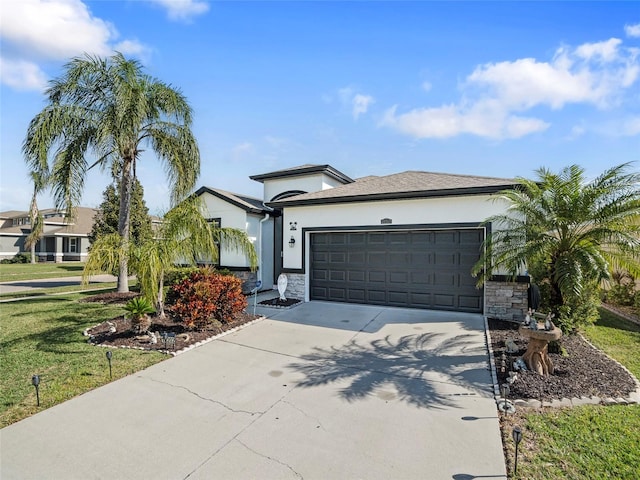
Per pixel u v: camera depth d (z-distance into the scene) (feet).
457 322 28.37
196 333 25.48
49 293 48.91
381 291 35.09
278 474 10.90
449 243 32.12
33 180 36.73
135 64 37.96
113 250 25.21
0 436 13.07
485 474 10.77
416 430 13.24
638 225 19.30
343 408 14.98
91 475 10.94
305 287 38.47
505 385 16.60
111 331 25.40
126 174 41.06
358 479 10.66
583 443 12.16
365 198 34.17
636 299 34.12
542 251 20.44
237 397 16.06
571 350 21.84
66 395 16.22
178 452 12.02
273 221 50.24
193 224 26.99
